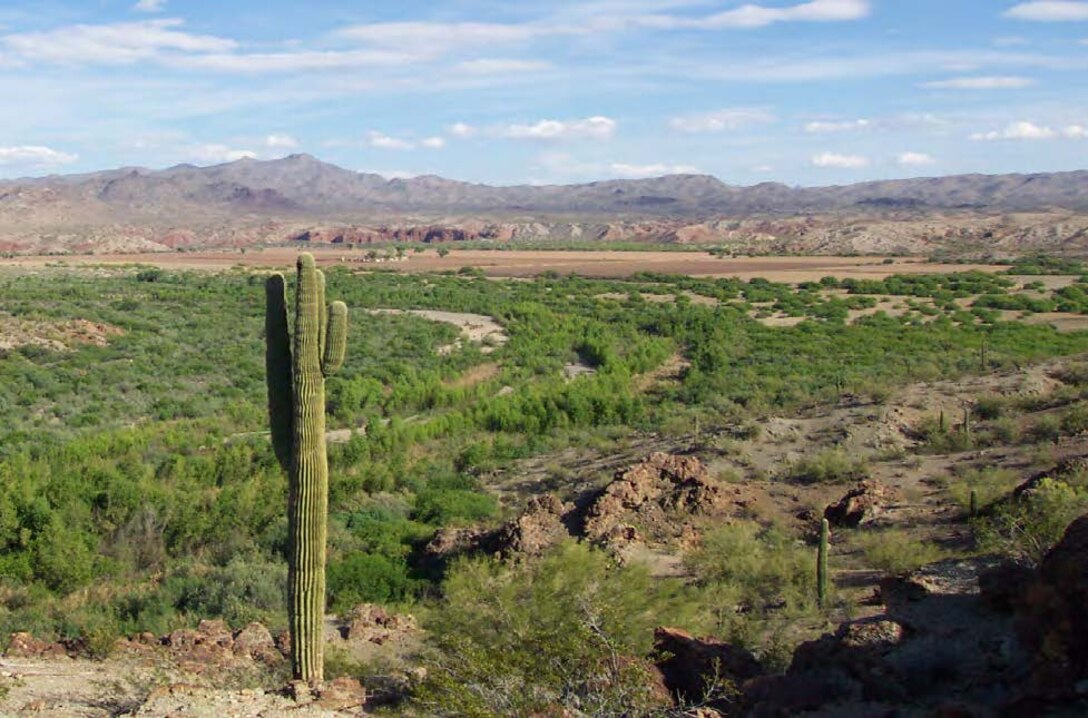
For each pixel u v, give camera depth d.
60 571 21.19
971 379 39.12
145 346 58.75
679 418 38.31
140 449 34.59
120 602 19.56
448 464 33.78
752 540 20.80
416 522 26.52
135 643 15.39
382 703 12.18
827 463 27.22
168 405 44.06
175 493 26.28
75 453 32.72
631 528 22.38
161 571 22.44
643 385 51.81
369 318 74.44
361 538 24.31
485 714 9.93
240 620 17.66
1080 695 9.13
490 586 15.97
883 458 28.72
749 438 32.09
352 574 20.64
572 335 66.06
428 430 38.00
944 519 21.91
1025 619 10.51
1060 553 9.93
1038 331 61.47
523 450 35.78
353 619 17.34
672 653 12.31
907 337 60.97
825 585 17.11
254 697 12.16
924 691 10.61
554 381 49.44
